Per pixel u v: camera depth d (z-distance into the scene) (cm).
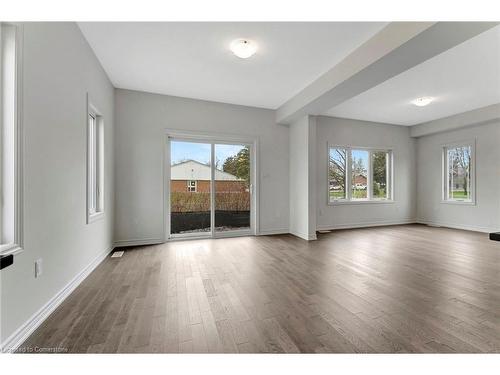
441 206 612
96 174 328
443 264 310
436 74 350
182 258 337
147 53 295
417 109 511
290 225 518
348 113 541
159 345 153
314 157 462
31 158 167
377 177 632
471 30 209
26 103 162
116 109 399
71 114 231
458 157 589
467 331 166
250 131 491
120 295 222
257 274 276
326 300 212
